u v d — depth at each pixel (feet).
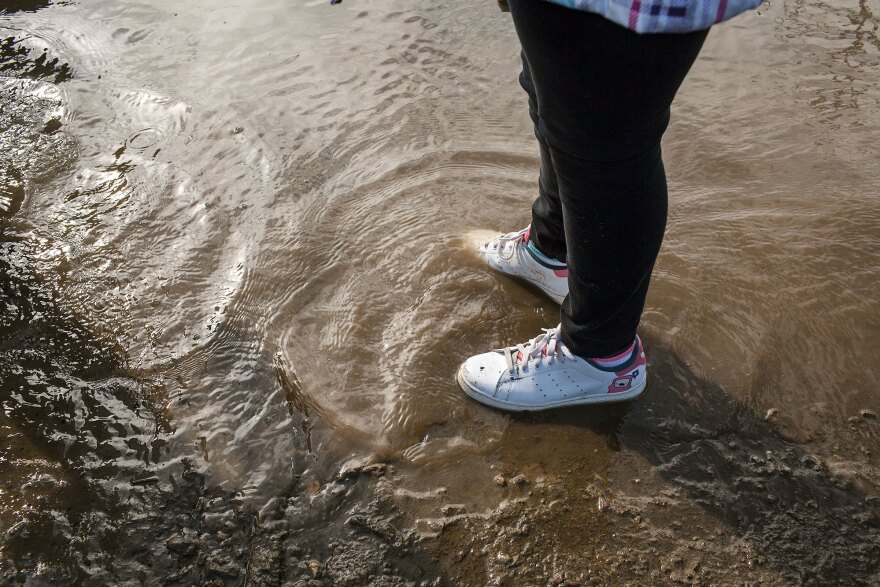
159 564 4.79
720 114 8.96
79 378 6.03
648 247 4.55
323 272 7.00
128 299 6.73
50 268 7.06
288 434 5.59
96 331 6.44
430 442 5.53
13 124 9.16
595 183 4.17
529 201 7.81
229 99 9.50
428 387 5.94
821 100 9.09
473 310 6.61
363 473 5.30
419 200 7.83
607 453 5.41
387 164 8.34
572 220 4.50
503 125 8.96
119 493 5.20
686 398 5.76
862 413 5.59
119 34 11.05
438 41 10.58
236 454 5.45
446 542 4.87
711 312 6.42
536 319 6.52
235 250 7.25
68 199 7.93
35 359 6.20
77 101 9.57
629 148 3.98
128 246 7.30
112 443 5.54
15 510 5.08
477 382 5.76
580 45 3.51
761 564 4.69
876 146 8.34
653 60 3.50
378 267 7.06
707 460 5.32
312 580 4.68
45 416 5.74
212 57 10.40
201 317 6.56
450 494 5.16
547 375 5.64
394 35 10.75
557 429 5.61
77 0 12.06
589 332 5.16
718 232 7.27
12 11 11.84
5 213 7.75
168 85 9.82
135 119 9.20
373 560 4.78
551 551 4.80
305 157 8.48
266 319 6.54
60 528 4.99
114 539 4.93
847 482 5.14
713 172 8.10
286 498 5.16
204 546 4.88
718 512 4.99
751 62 9.86
